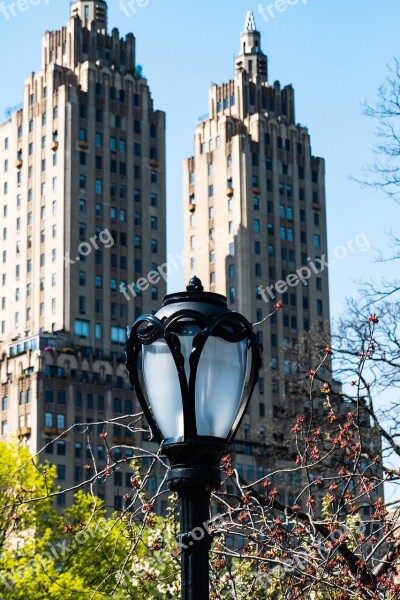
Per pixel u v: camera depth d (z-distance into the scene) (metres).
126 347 12.32
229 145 195.62
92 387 165.38
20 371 165.25
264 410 171.50
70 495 156.50
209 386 11.99
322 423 35.47
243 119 199.50
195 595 11.91
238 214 192.38
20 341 168.88
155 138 188.50
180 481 11.98
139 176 185.62
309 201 197.88
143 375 12.30
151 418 12.28
